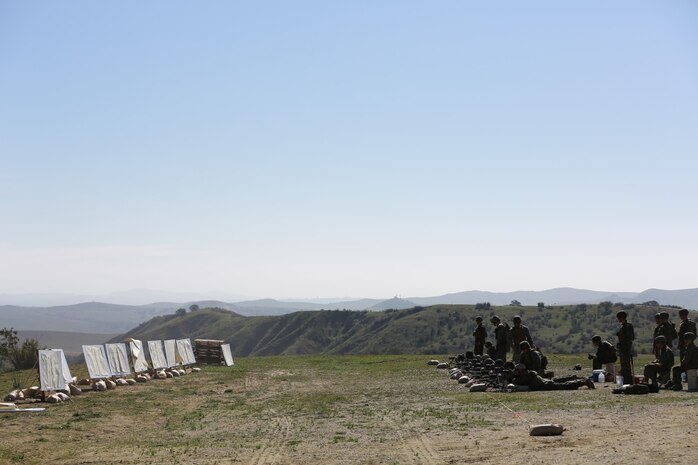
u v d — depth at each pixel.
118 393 33.75
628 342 27.31
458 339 161.25
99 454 18.69
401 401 27.81
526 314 169.12
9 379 38.16
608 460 13.90
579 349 124.38
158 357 44.06
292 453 17.73
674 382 25.53
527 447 15.98
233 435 21.47
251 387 37.38
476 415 21.89
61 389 30.30
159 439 21.23
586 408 21.38
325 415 25.11
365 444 18.33
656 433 16.20
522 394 26.95
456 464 14.93
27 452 19.02
